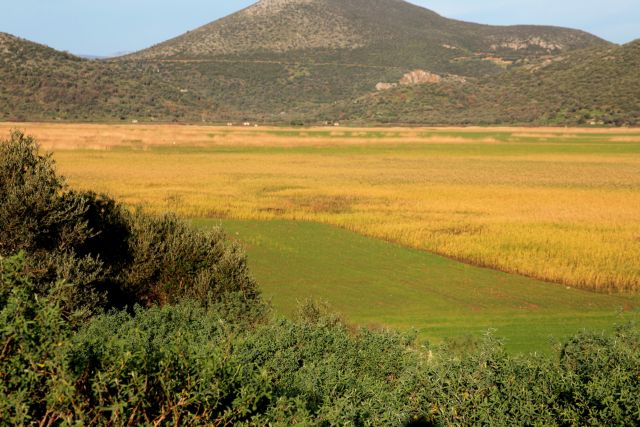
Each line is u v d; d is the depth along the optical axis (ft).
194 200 171.32
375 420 22.44
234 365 17.78
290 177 256.52
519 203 193.77
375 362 33.47
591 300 86.58
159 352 17.61
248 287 64.34
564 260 110.01
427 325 67.67
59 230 54.70
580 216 167.12
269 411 17.48
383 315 73.20
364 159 362.94
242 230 128.36
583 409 22.97
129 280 61.87
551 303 83.92
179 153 365.40
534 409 23.44
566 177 283.59
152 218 68.54
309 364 27.78
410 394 26.21
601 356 27.20
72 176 230.48
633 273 101.14
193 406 17.11
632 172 310.45
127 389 15.79
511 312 77.15
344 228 139.85
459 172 300.20
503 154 411.95
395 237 130.41
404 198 201.05
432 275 97.60
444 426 24.26
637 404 22.06
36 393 15.60
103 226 63.10
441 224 149.07
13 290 16.60
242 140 460.14
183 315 41.06
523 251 118.21
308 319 51.34
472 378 25.29
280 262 101.40
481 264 110.93
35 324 16.28
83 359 16.61
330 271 96.68
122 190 191.62
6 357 15.53
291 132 563.89
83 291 49.90
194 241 65.62
